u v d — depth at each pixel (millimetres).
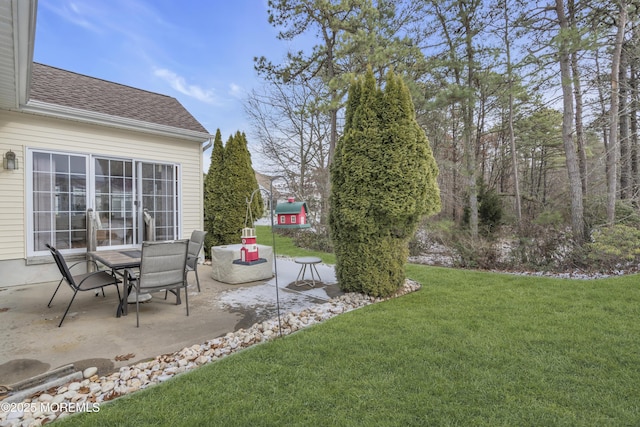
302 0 9953
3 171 4879
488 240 7734
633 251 5586
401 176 3967
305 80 13117
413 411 1840
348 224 4258
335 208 4457
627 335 2852
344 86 8320
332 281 5320
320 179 13570
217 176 7719
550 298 4062
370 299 4184
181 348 2805
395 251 4312
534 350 2582
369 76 4156
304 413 1822
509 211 12547
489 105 12703
